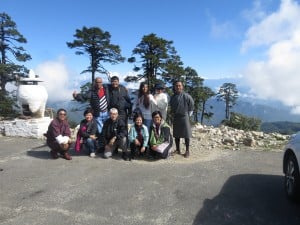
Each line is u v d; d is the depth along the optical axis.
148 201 5.13
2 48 31.27
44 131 10.41
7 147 8.89
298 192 4.94
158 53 32.59
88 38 33.31
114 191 5.55
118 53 34.41
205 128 12.12
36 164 7.18
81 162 7.34
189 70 38.94
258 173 6.66
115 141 7.67
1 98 23.58
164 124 7.82
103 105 8.01
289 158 5.25
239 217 4.59
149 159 7.67
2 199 5.20
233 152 8.52
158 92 7.98
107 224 4.37
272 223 4.41
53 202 5.08
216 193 5.49
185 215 4.66
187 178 6.26
